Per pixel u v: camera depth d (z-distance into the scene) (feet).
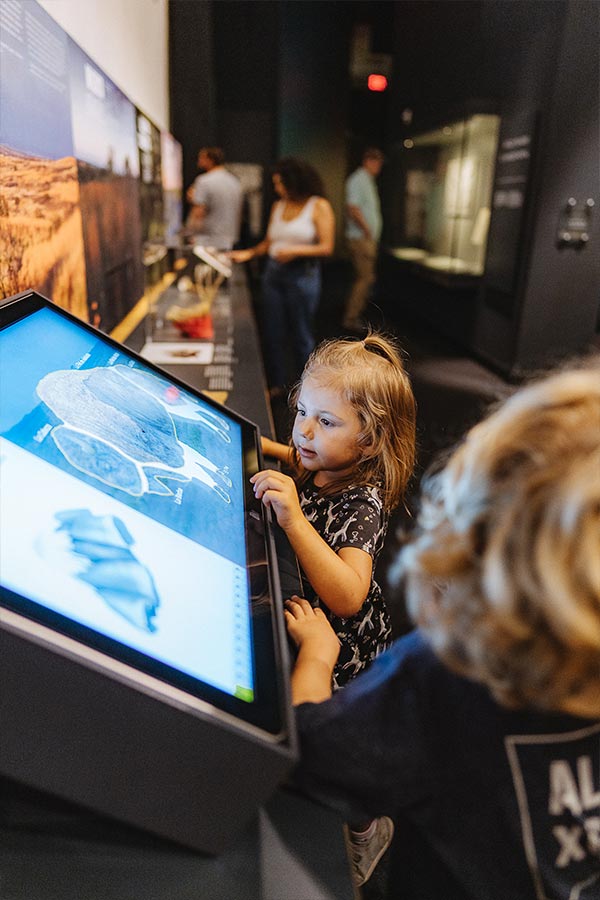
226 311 9.25
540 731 1.73
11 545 1.65
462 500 1.69
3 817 1.85
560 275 16.66
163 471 2.82
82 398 2.83
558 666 1.52
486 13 20.17
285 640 2.18
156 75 15.56
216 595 2.22
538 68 16.05
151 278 12.18
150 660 1.67
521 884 1.84
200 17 21.98
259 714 1.79
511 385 17.12
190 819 1.79
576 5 14.55
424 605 1.81
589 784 1.78
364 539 3.52
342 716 1.86
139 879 1.80
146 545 2.15
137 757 1.65
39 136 5.11
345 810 1.94
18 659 1.47
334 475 3.95
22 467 1.97
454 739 1.77
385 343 4.09
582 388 1.74
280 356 14.76
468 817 1.83
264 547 2.83
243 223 28.71
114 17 9.30
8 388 2.32
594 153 15.67
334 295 32.24
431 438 13.10
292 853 1.93
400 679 1.82
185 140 23.34
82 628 1.59
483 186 20.36
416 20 29.01
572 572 1.45
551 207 16.05
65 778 1.63
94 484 2.24
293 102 35.65
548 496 1.50
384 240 34.32
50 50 5.41
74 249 6.38
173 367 7.70
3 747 1.55
